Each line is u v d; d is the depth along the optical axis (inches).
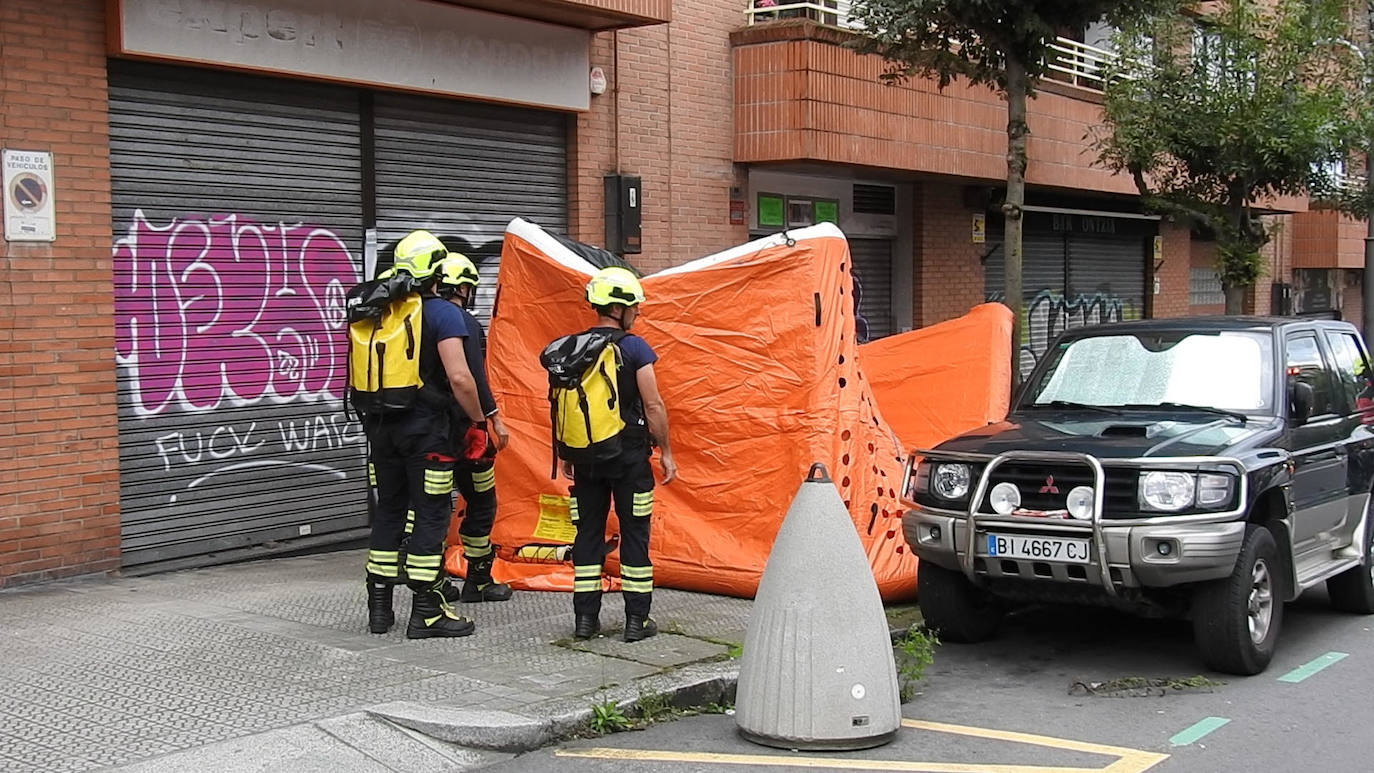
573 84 466.3
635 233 489.1
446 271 271.6
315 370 395.2
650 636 277.1
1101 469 255.4
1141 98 555.5
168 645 264.8
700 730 230.1
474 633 279.6
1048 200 732.7
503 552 335.3
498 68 438.6
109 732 208.2
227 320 370.9
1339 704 248.2
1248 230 584.7
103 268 337.1
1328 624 324.8
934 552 276.7
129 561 347.6
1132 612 270.4
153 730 209.6
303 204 391.5
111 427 339.3
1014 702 251.3
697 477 327.3
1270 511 278.7
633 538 274.8
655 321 332.8
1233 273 569.0
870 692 219.1
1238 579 258.2
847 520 224.1
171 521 358.0
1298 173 549.6
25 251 321.7
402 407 263.7
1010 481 268.5
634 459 271.3
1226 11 563.2
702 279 331.3
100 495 337.4
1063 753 217.5
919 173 584.1
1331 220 1003.9
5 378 317.7
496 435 290.7
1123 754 216.7
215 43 356.5
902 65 513.7
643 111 500.7
